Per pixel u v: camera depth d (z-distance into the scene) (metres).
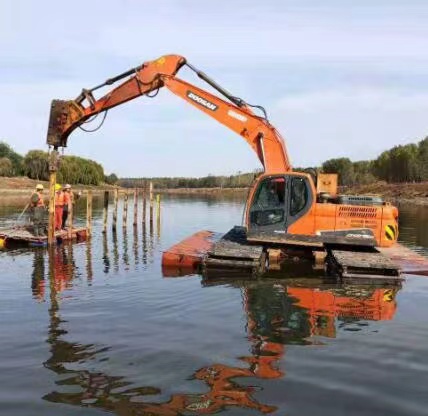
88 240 22.17
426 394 5.87
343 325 8.75
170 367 6.69
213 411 5.41
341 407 5.51
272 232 14.06
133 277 13.23
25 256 17.25
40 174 104.56
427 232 25.05
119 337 8.00
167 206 56.03
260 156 15.22
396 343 7.75
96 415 5.35
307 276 12.95
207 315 9.37
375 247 14.17
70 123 17.83
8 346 7.59
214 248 13.99
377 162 110.81
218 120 15.63
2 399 5.76
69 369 6.65
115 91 17.08
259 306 10.04
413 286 11.93
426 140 99.75
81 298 10.83
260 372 6.52
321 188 15.05
